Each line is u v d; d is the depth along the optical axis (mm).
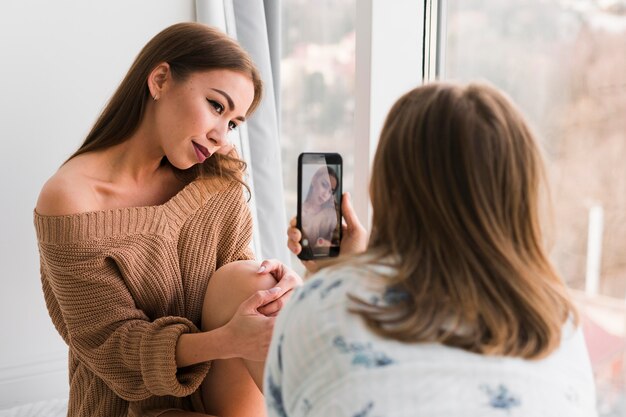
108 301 1302
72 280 1296
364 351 680
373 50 1817
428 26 1860
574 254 1522
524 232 741
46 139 1918
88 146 1389
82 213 1294
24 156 1895
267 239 2070
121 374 1286
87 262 1286
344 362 681
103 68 1974
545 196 784
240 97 1342
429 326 684
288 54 2221
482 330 702
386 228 771
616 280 1436
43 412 1805
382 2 1808
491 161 716
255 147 2041
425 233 733
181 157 1349
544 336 707
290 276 1317
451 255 716
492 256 710
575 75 1487
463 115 724
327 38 2074
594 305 1485
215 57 1315
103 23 1959
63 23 1905
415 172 731
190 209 1414
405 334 679
